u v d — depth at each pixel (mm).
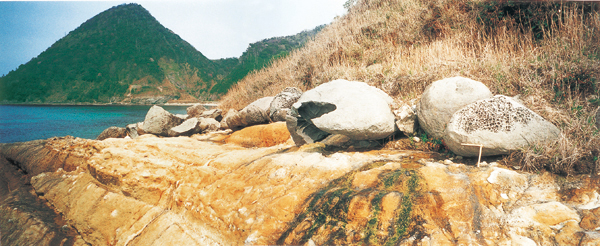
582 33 5160
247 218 3695
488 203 3027
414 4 9977
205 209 4215
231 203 4062
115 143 6289
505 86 5176
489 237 2688
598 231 2477
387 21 10375
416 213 2975
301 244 3111
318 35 13289
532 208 2859
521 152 3658
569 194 2998
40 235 5410
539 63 5098
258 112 8398
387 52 9016
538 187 3191
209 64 133250
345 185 3646
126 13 147875
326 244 2994
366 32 10625
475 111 4051
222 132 9258
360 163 4234
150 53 120688
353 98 4867
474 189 3211
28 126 17453
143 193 5023
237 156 5129
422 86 6332
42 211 6070
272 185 4016
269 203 3719
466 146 3945
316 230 3160
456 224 2832
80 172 6367
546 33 6176
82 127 16875
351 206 3150
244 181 4277
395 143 5207
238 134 7688
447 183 3320
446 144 4344
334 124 4652
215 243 3812
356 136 4770
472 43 7180
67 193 6047
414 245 2693
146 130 9758
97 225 5098
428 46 8164
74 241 5270
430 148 4836
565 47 5121
